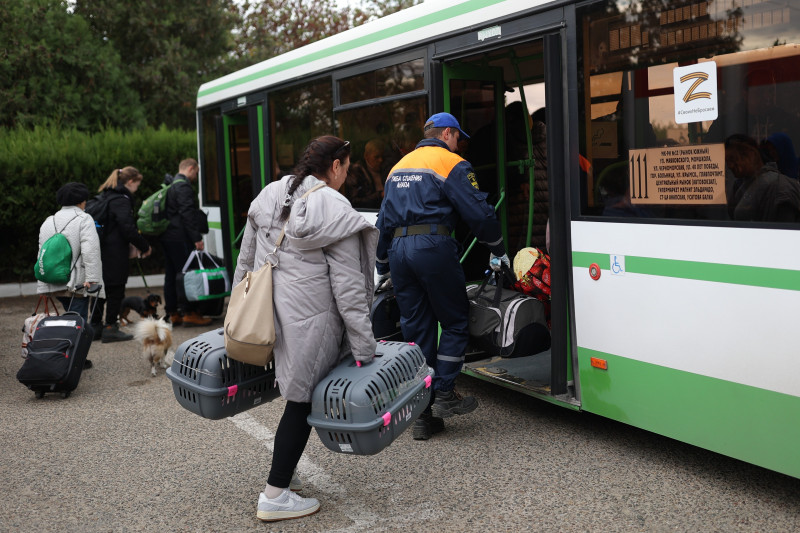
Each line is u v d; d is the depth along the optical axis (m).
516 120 6.20
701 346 3.88
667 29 3.95
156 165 13.43
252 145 8.79
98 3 20.25
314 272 3.55
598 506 3.86
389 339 5.55
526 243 6.25
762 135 3.55
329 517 3.86
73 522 3.92
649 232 4.11
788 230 3.45
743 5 3.61
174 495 4.23
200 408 3.80
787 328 3.48
